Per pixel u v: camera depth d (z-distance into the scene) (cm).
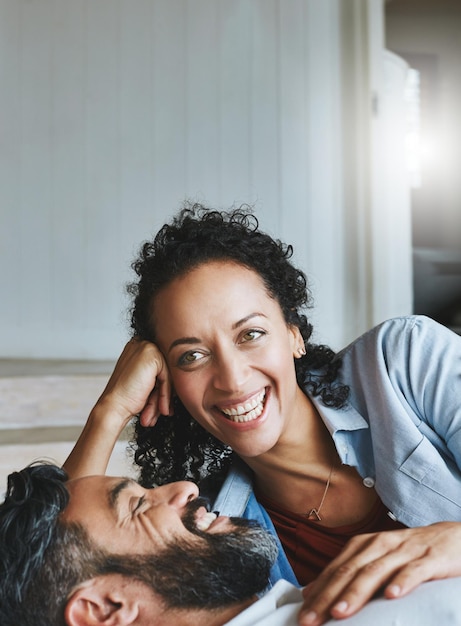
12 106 415
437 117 761
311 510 137
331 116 439
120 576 92
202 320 117
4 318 415
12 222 416
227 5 430
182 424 145
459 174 766
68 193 419
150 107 424
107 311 421
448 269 624
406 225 453
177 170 426
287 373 122
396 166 446
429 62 760
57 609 92
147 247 128
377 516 135
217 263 119
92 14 420
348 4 439
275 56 434
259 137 432
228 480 140
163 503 97
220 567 93
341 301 438
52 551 93
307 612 83
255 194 432
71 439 270
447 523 93
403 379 130
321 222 437
